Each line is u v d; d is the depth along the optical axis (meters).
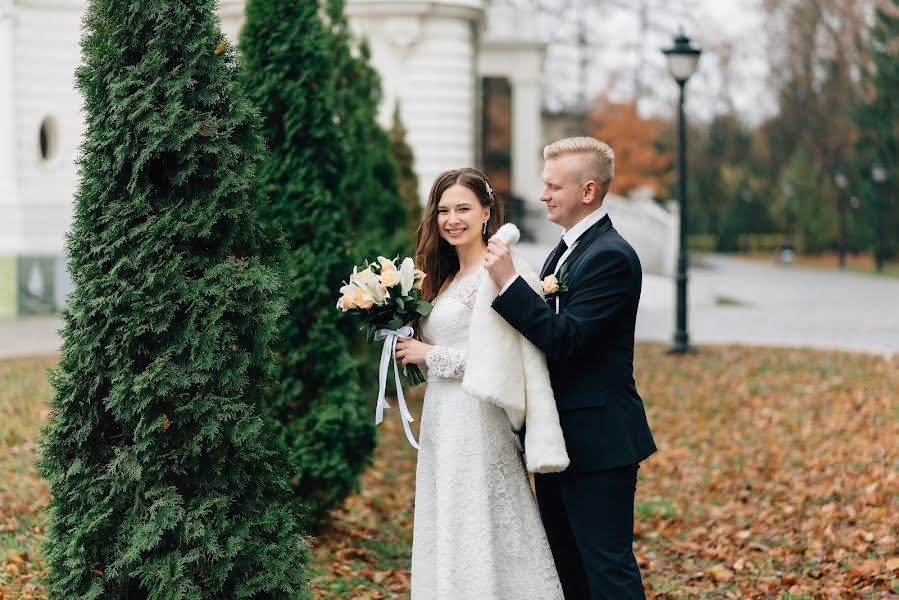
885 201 43.25
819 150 51.75
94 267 3.94
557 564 4.37
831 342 17.31
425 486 4.21
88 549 3.96
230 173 4.00
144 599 4.04
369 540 6.81
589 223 4.22
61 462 4.01
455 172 4.30
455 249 4.39
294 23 6.54
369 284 4.14
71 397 3.93
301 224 6.52
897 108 42.59
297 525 4.25
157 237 3.92
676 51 15.20
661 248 30.11
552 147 4.27
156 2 3.93
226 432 3.99
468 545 4.03
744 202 55.50
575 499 4.07
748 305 24.88
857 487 7.73
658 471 9.05
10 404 10.48
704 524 7.25
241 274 4.02
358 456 6.76
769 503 7.68
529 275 4.05
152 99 3.88
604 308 4.00
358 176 10.23
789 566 6.10
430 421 4.20
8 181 19.23
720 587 5.80
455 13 22.08
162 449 3.97
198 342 3.91
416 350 4.13
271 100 6.53
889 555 6.06
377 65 22.17
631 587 4.03
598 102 46.69
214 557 3.92
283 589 4.06
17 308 19.17
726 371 14.13
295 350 6.48
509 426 4.16
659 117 50.75
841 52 48.59
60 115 19.84
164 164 3.99
